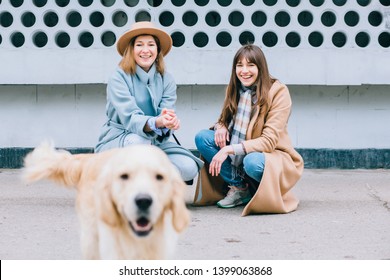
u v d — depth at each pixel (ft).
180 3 23.80
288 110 15.21
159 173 8.04
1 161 23.15
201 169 15.97
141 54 14.65
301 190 18.71
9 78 22.21
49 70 22.17
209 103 23.15
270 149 15.01
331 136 23.26
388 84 22.50
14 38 23.70
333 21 23.85
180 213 8.38
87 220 9.14
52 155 10.05
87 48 22.15
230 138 15.69
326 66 22.15
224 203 15.83
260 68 15.08
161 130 14.11
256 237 12.86
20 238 12.79
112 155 8.91
